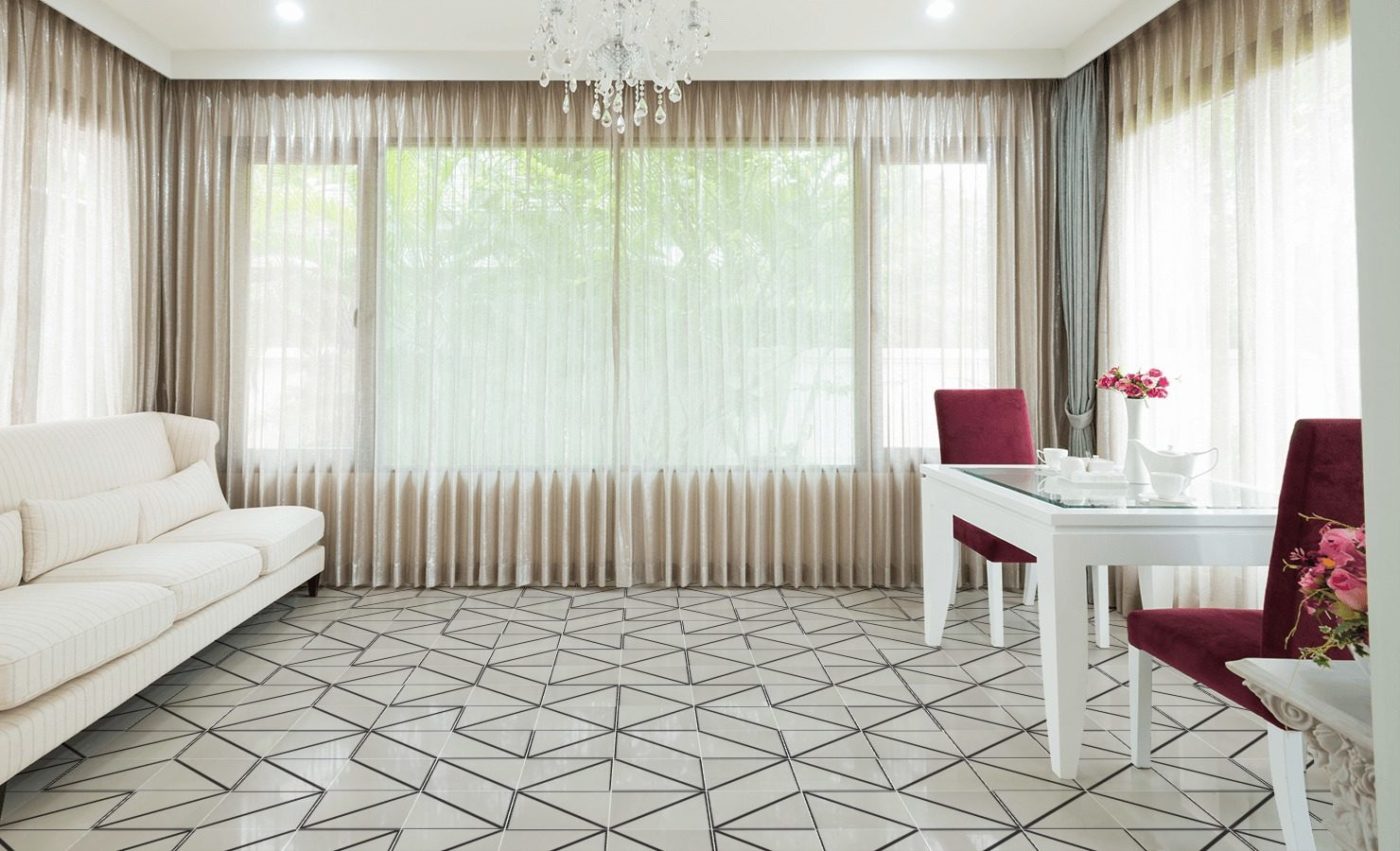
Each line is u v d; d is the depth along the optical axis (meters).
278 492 4.30
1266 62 3.05
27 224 3.39
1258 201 3.10
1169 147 3.63
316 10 3.71
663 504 4.38
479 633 3.54
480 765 2.30
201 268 4.28
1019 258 4.37
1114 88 4.01
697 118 4.34
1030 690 2.89
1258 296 3.09
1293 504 1.71
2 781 1.94
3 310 3.30
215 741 2.45
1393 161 0.79
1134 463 2.62
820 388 4.36
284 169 4.29
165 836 1.92
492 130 4.30
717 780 2.22
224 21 3.82
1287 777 1.81
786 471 4.39
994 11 3.76
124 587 2.53
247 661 3.17
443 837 1.92
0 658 1.96
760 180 4.34
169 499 3.51
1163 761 2.34
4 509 2.79
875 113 4.37
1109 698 2.82
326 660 3.18
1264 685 1.21
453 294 4.32
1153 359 3.71
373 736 2.49
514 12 3.72
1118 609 3.96
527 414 4.35
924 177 4.38
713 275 4.35
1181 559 2.17
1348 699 1.11
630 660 3.20
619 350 4.34
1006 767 2.30
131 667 2.47
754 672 3.07
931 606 3.37
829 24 3.88
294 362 4.32
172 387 4.25
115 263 3.91
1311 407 2.85
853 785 2.19
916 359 4.37
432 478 4.29
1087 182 4.10
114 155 3.89
